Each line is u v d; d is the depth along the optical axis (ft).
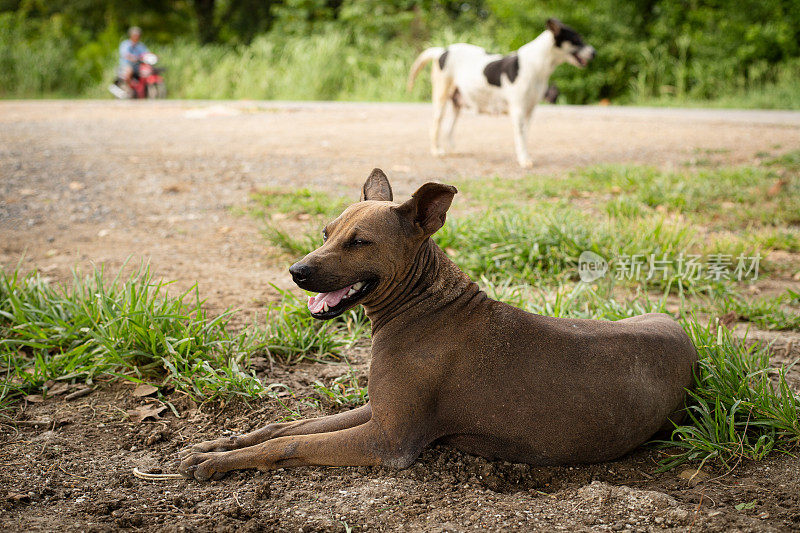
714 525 9.53
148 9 106.73
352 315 17.31
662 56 68.44
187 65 82.89
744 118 48.93
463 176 31.40
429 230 11.12
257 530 9.61
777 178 29.76
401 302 11.41
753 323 17.52
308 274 10.46
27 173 32.45
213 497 10.52
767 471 11.03
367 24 84.33
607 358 10.93
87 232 24.57
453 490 10.71
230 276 20.43
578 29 70.49
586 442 10.89
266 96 77.00
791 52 64.85
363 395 13.53
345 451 10.82
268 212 26.35
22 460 11.57
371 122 50.72
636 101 66.95
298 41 84.07
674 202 26.43
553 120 50.88
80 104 67.72
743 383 12.48
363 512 10.05
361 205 11.39
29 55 82.53
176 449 12.09
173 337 14.79
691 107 60.49
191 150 38.47
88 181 31.22
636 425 11.02
